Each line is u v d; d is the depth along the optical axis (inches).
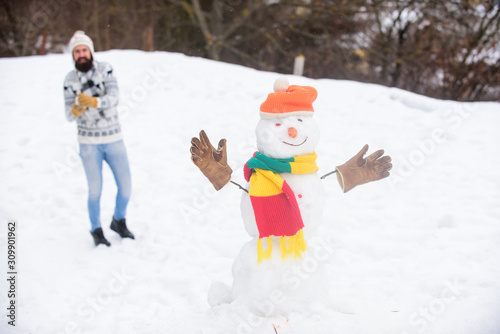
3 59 415.5
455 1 751.1
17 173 243.1
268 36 821.2
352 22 839.1
